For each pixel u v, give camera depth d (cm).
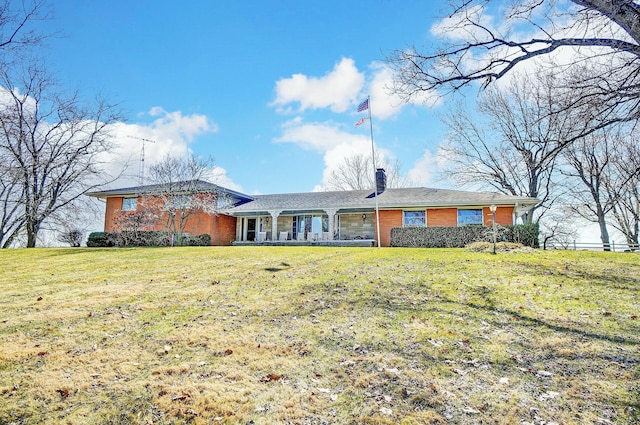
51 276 1006
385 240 2206
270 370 424
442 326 576
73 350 479
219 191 2302
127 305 698
